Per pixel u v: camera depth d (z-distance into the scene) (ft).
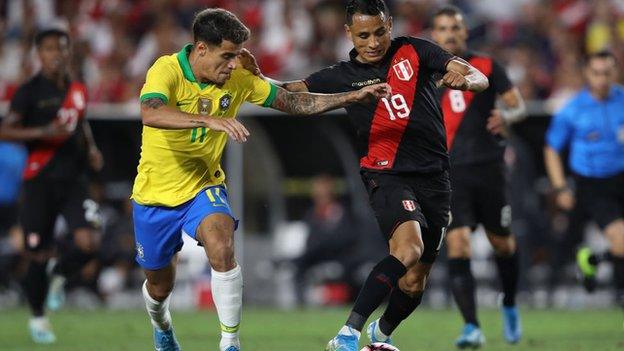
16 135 114.73
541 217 157.58
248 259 171.01
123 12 206.49
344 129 165.27
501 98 101.19
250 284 170.40
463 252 99.96
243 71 74.84
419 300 80.84
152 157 73.82
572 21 198.18
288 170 170.91
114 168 170.09
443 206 78.38
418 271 79.51
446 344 103.04
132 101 185.47
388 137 77.25
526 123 161.89
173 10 205.05
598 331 116.16
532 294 160.25
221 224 71.92
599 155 125.08
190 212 73.46
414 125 76.79
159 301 78.64
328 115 162.91
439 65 75.77
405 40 77.87
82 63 193.16
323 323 130.62
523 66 176.96
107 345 104.47
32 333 112.06
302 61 190.80
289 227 171.94
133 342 107.65
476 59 101.35
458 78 71.05
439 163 77.87
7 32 209.67
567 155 163.94
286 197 171.94
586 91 126.52
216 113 73.46
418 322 130.82
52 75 117.19
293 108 75.46
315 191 165.07
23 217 116.98
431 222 78.23
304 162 169.68
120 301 171.12
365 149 78.79
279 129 166.40
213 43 70.69
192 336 112.68
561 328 120.37
